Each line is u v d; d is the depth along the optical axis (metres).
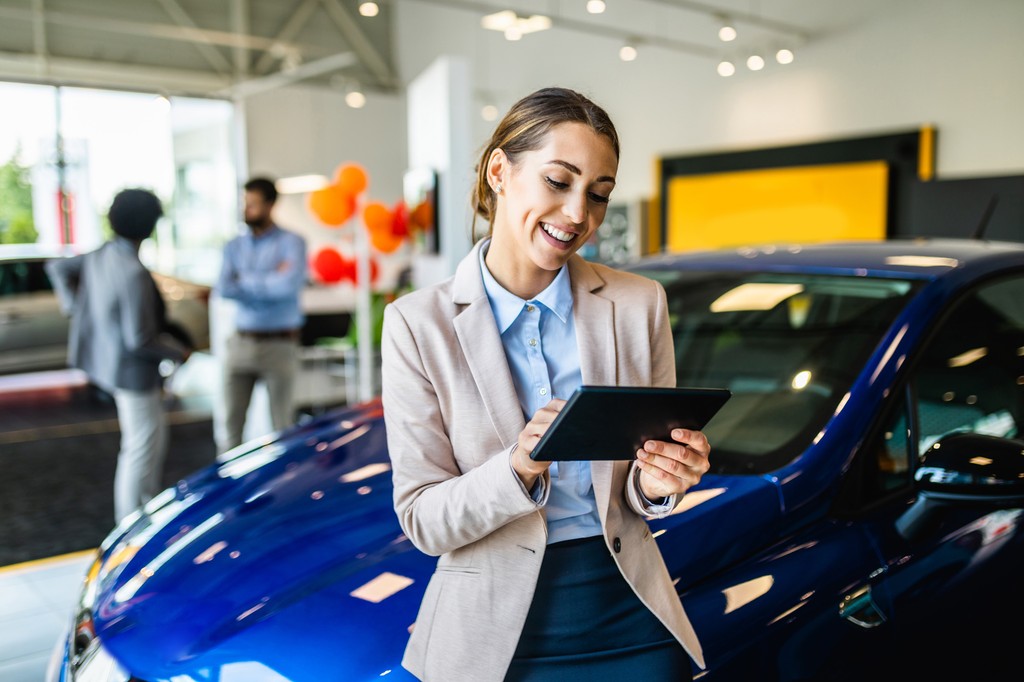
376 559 1.43
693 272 2.37
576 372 1.07
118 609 1.49
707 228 10.85
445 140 6.08
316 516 1.62
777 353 1.90
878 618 1.48
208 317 7.91
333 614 1.31
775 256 2.33
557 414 0.92
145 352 3.20
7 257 7.43
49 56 10.91
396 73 14.16
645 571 1.08
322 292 7.52
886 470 1.62
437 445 1.04
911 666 1.54
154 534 1.75
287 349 4.09
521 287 1.04
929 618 1.55
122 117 11.37
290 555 1.50
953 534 1.61
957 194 5.20
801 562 1.45
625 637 1.09
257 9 12.52
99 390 7.28
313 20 13.15
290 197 12.94
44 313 7.49
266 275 3.95
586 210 0.96
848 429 1.61
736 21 10.35
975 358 1.84
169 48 11.87
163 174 11.76
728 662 1.31
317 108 13.18
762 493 1.49
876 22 9.16
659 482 0.98
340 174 4.79
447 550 1.03
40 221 10.98
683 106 11.03
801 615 1.40
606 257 11.60
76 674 1.44
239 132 12.50
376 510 1.61
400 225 4.98
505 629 1.03
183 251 12.34
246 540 1.59
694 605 1.33
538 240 0.98
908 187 9.04
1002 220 5.00
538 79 12.51
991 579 1.65
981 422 1.78
